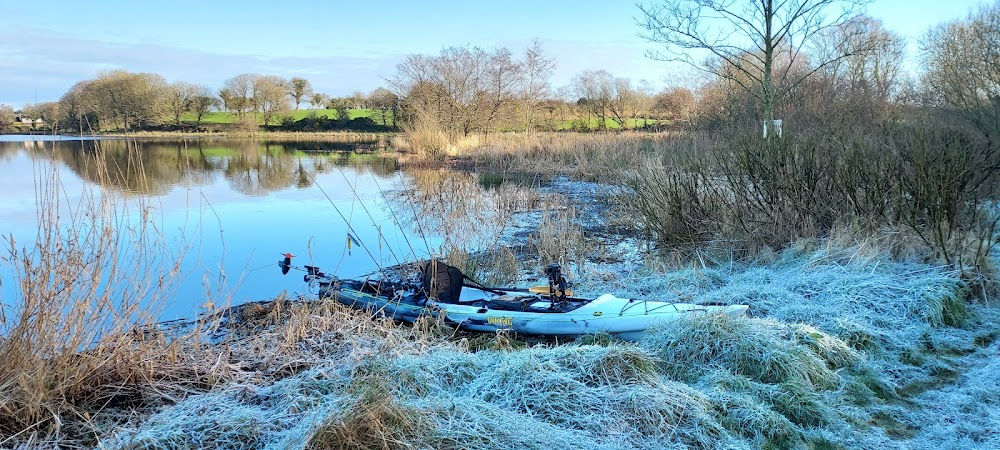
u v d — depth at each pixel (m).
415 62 30.08
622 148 19.66
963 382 4.54
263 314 6.45
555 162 21.56
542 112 35.53
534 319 5.71
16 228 10.20
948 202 6.56
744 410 3.89
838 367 4.74
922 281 5.91
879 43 19.23
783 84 13.71
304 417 3.59
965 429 3.83
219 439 3.49
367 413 3.29
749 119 17.39
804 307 5.69
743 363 4.50
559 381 4.02
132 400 4.12
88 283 4.37
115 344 4.36
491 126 31.56
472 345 5.65
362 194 15.75
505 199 13.70
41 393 3.73
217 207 13.39
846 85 17.72
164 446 3.40
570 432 3.57
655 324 5.35
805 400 4.05
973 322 5.63
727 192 8.66
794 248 7.29
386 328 5.52
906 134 8.36
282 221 11.91
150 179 17.77
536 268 8.52
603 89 39.12
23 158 21.67
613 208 12.51
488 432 3.41
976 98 13.12
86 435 3.70
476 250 9.57
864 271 6.44
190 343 4.87
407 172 21.30
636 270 8.09
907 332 5.32
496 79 30.62
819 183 7.98
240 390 4.16
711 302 5.87
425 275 6.33
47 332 4.02
